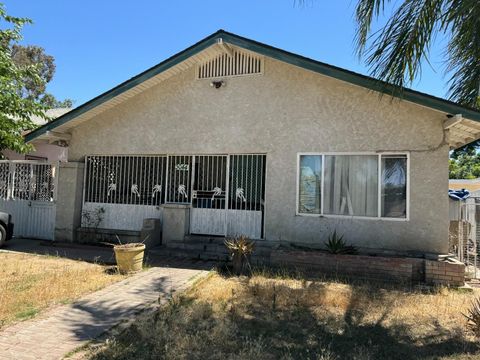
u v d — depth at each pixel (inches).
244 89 400.5
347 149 364.5
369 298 263.6
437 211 336.8
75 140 464.1
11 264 344.5
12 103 407.5
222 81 406.9
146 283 291.7
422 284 302.4
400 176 351.6
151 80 410.6
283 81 387.2
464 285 298.0
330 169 371.9
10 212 488.7
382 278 313.6
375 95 356.8
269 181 388.5
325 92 373.1
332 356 177.8
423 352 184.1
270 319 223.6
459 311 239.6
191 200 422.3
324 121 372.8
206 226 413.7
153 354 174.9
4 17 413.1
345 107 366.3
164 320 213.3
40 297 249.9
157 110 432.1
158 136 430.9
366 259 318.7
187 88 421.7
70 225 454.3
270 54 363.3
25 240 470.6
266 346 187.2
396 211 350.9
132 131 441.1
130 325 207.5
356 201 362.9
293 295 265.1
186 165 428.1
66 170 459.5
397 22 243.6
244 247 331.3
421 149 342.3
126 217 445.7
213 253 381.4
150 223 412.8
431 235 337.4
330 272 326.6
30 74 449.7
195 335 196.5
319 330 209.6
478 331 201.5
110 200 454.3
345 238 362.9
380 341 196.4
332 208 370.0
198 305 240.8
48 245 441.7
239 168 406.9
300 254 336.2
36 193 482.6
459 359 176.2
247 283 297.4
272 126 389.7
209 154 414.0
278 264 341.7
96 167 461.1
